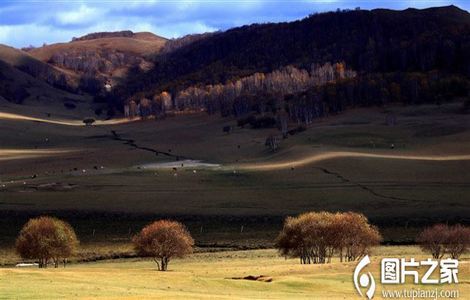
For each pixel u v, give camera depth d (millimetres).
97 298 68812
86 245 170750
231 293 81500
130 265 143625
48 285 77750
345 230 134875
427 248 140375
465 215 190250
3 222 192500
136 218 196500
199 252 163125
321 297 78625
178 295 73938
